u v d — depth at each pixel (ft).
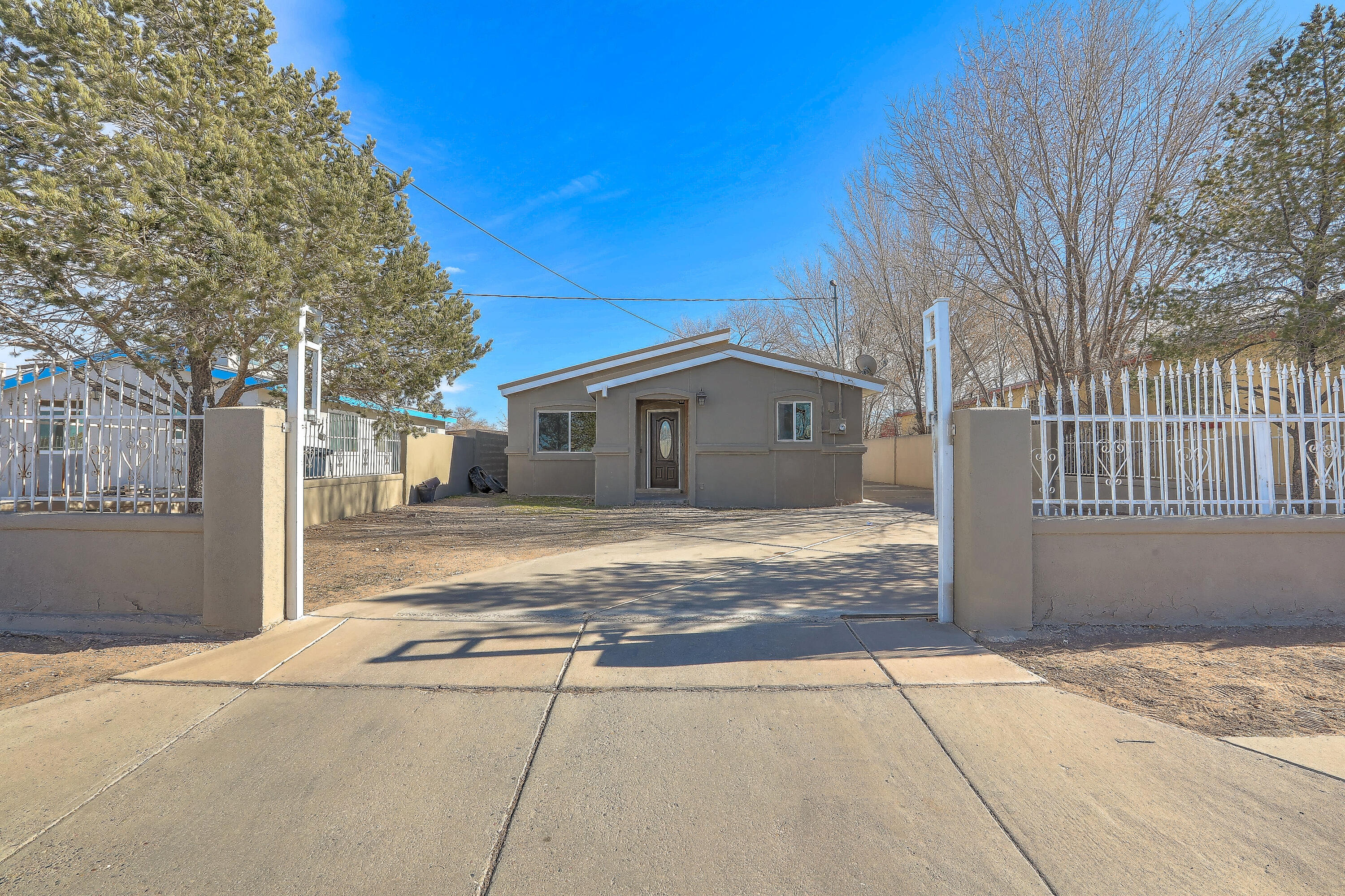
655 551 28.02
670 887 7.46
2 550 17.44
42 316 22.43
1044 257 47.39
